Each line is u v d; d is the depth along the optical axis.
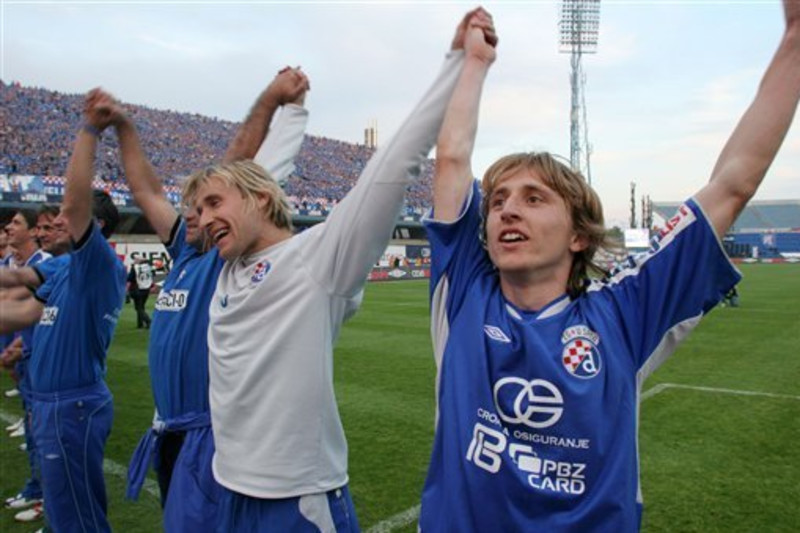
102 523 3.20
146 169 2.88
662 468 4.60
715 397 6.80
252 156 2.97
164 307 2.43
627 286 1.58
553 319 1.52
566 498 1.39
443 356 1.64
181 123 40.19
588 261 1.66
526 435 1.44
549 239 1.55
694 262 1.54
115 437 5.55
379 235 1.83
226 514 1.96
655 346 1.55
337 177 44.44
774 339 11.12
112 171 29.00
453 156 1.81
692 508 3.88
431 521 1.53
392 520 3.77
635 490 1.45
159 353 2.36
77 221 2.87
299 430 1.89
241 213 2.00
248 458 1.91
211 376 2.05
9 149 28.62
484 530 1.43
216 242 2.04
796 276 33.59
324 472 1.95
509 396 1.46
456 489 1.47
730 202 1.57
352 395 7.11
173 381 2.29
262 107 2.99
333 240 1.86
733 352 9.79
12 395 7.32
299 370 1.88
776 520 3.69
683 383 7.53
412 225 39.78
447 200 1.79
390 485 4.32
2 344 4.50
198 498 2.08
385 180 1.76
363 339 11.63
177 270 2.50
